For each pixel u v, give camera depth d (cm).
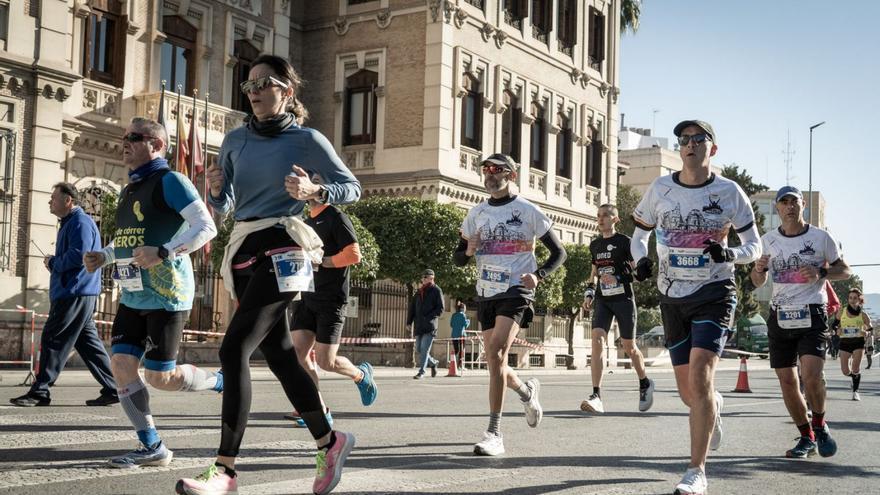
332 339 781
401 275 2302
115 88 2102
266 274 436
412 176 2641
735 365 3691
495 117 2900
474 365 2511
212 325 2192
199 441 644
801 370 707
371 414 916
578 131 3391
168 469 520
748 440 800
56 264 891
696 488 491
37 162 1789
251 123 466
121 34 2141
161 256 482
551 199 3203
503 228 684
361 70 2791
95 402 897
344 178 460
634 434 809
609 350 3384
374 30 2759
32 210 1777
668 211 546
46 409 846
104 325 1911
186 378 559
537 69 3125
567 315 3059
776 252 729
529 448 687
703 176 545
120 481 478
